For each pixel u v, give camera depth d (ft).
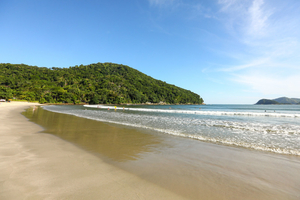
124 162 14.58
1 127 31.14
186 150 18.62
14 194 8.63
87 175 11.53
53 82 443.73
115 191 9.44
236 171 12.95
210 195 9.43
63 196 8.64
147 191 9.64
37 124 37.58
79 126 35.94
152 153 17.43
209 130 31.76
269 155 16.98
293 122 45.65
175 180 11.23
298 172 12.84
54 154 16.16
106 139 23.77
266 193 9.77
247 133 28.89
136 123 41.83
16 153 15.93
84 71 629.92
